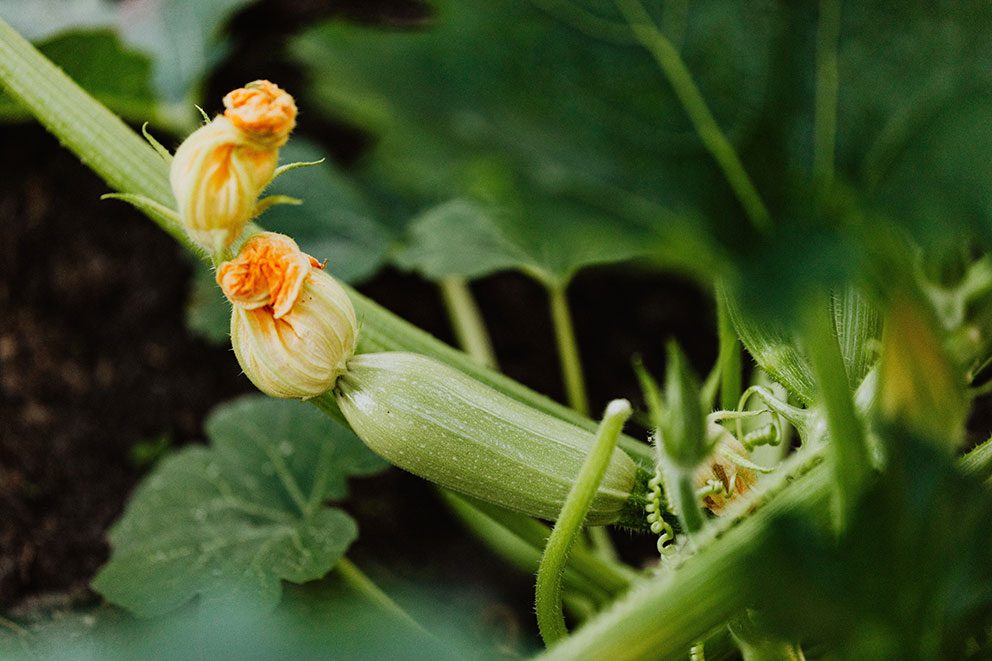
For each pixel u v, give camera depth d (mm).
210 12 1203
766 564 755
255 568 962
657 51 821
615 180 790
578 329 1226
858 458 780
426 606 1110
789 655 837
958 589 755
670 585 790
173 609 954
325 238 1157
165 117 1198
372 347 916
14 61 898
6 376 1160
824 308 767
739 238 788
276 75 1295
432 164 782
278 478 1025
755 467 843
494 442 851
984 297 866
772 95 808
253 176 801
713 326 1215
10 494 1110
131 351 1192
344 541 975
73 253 1210
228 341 1185
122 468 1152
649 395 766
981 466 818
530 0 815
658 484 854
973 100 775
